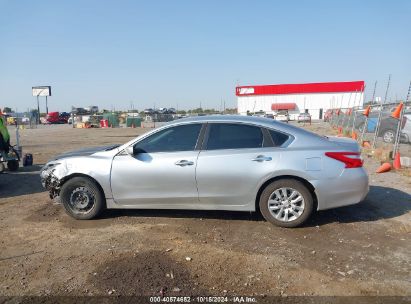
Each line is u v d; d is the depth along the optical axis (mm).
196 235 5047
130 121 43344
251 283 3723
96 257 4395
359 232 5070
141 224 5523
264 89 65500
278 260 4230
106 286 3707
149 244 4762
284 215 5234
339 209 6105
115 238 4992
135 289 3637
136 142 5629
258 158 5207
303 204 5172
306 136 5348
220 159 5273
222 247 4625
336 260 4215
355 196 5215
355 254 4367
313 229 5195
